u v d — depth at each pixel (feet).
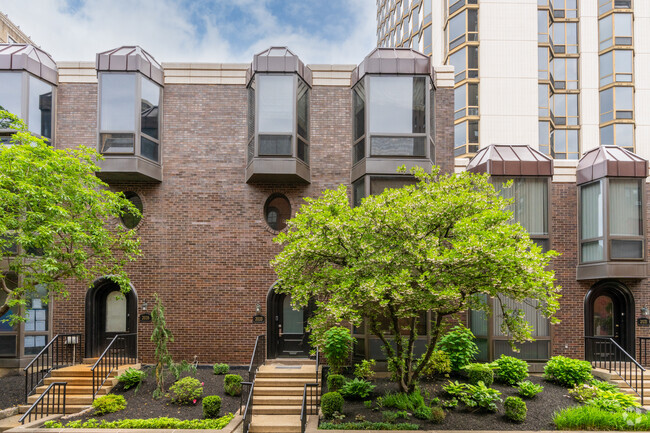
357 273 26.86
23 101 39.86
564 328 42.60
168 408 31.30
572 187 43.93
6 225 29.81
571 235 43.55
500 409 30.66
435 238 26.22
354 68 44.32
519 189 42.88
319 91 44.24
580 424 27.94
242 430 27.89
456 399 30.78
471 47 86.69
